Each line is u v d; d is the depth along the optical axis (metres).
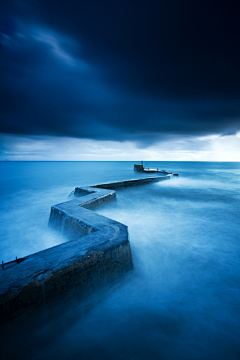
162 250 4.71
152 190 14.41
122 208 9.16
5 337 1.96
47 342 2.20
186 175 28.52
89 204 6.89
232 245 5.03
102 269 3.01
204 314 2.66
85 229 4.39
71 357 2.03
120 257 3.36
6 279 2.22
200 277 3.59
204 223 6.93
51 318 2.34
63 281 2.50
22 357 2.00
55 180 22.95
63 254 2.88
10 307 2.00
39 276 2.31
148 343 2.21
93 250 3.04
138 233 5.92
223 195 12.71
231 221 7.16
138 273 3.65
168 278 3.54
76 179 24.33
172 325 2.46
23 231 6.50
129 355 2.05
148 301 2.92
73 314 2.54
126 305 2.83
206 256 4.43
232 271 3.80
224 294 3.10
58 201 11.62
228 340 2.25
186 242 5.22
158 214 8.17
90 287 2.82
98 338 2.28
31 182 20.91
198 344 2.19
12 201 11.65
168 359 2.01
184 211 8.68
